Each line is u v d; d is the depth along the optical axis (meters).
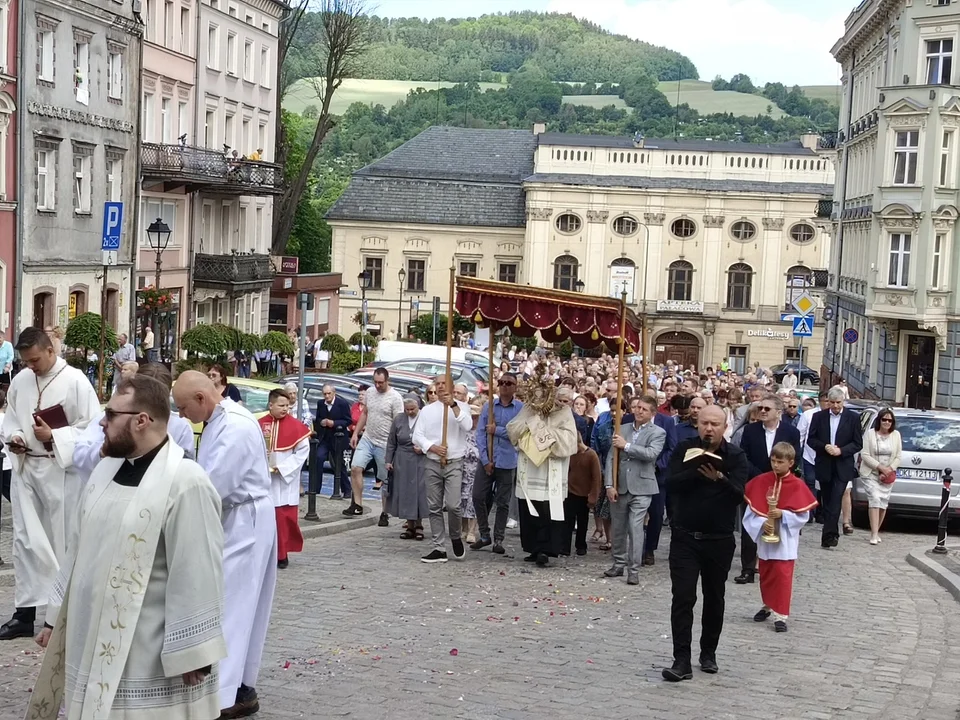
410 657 10.98
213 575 6.67
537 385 16.72
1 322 37.84
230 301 59.53
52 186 40.62
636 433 15.88
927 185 52.34
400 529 19.70
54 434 10.44
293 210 69.50
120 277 45.97
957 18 52.44
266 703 9.26
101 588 6.57
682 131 178.38
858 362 61.03
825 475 19.94
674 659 10.66
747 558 16.38
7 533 16.02
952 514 21.81
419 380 32.09
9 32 37.59
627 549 16.36
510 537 19.42
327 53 69.75
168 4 51.16
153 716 6.59
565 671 10.77
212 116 57.00
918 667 11.56
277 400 14.77
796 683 10.71
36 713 6.86
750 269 87.94
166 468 6.64
